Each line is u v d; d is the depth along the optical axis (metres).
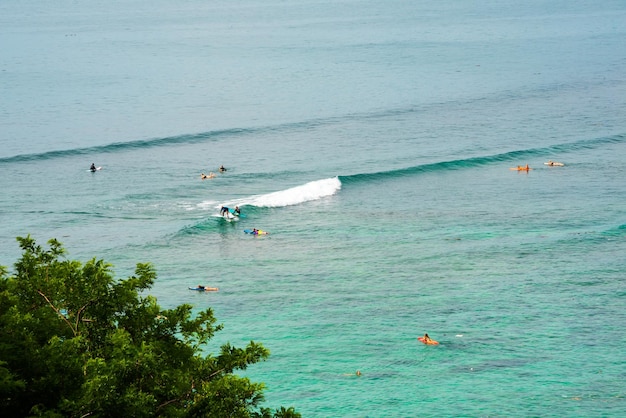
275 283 60.28
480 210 78.25
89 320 25.14
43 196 84.06
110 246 69.06
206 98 147.00
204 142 110.50
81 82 168.12
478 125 118.25
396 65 186.00
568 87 148.38
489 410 41.66
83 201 82.44
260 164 98.00
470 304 55.47
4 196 83.88
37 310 24.12
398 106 134.38
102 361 21.09
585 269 61.47
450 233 71.31
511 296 56.66
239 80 169.00
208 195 84.94
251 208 79.69
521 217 75.50
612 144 104.19
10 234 72.00
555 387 43.97
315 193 84.94
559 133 111.06
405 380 45.16
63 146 106.38
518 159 98.00
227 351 26.45
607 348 48.47
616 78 156.50
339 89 154.12
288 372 46.28
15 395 20.16
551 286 58.28
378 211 78.94
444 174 92.25
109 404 20.30
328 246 68.62
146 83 166.50
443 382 44.84
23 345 21.23
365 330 51.69
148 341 25.16
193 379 24.55
